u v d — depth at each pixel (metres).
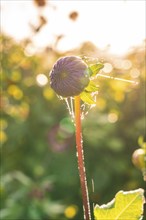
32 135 4.39
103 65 0.88
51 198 4.23
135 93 4.22
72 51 3.66
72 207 4.20
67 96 0.86
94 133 4.11
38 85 4.25
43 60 4.08
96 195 4.14
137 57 3.96
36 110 4.37
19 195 3.66
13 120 4.44
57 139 4.34
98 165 4.18
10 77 4.03
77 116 0.86
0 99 4.11
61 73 0.85
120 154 4.23
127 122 4.27
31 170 4.35
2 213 3.56
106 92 4.15
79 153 0.85
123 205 0.86
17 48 4.00
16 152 4.42
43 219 3.76
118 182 4.18
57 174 4.29
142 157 1.69
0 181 3.77
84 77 0.85
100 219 0.86
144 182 4.14
